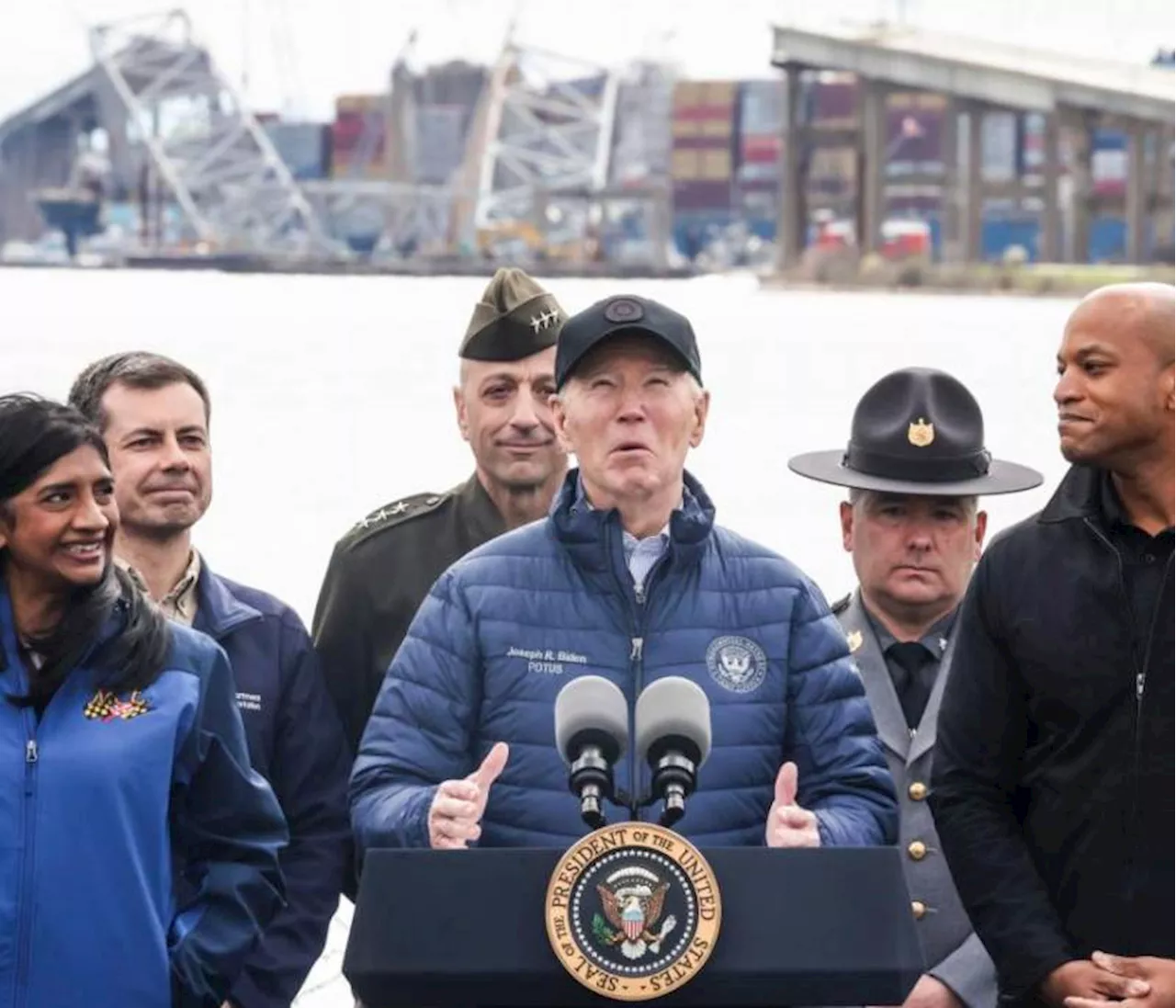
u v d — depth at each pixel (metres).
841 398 47.91
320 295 122.69
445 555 8.68
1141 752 7.05
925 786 8.15
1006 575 7.30
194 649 6.87
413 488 30.39
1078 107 150.25
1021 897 7.16
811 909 5.55
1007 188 169.25
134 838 6.57
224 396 47.56
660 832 5.52
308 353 64.88
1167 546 7.12
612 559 6.89
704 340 73.12
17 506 6.57
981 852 7.23
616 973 5.46
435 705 6.93
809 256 167.88
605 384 6.81
